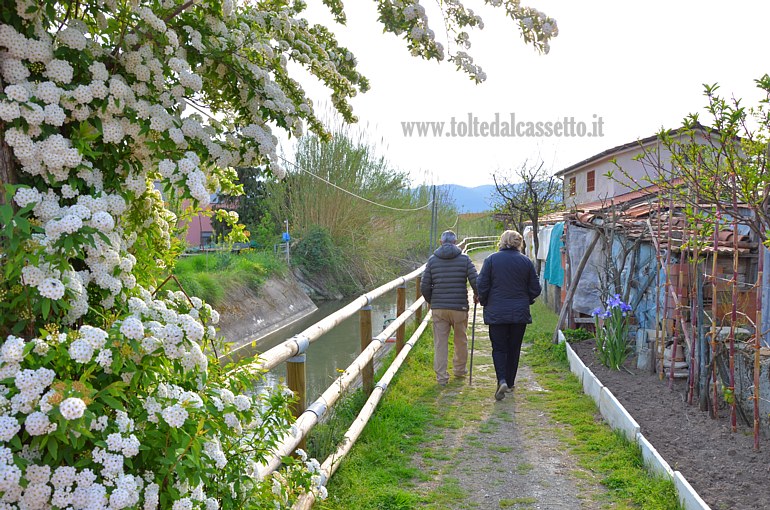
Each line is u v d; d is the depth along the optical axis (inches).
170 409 69.9
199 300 99.5
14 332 68.9
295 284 793.6
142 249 97.3
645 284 296.0
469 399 257.6
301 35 125.3
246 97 98.0
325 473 157.2
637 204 364.8
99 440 64.7
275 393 110.1
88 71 79.2
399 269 1074.7
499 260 257.0
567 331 353.7
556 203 989.8
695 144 172.1
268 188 905.5
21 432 65.0
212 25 95.8
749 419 190.2
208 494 85.7
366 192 918.4
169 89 88.3
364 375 241.0
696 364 220.7
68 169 74.8
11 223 62.5
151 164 87.8
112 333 67.9
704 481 155.4
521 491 166.7
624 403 224.7
